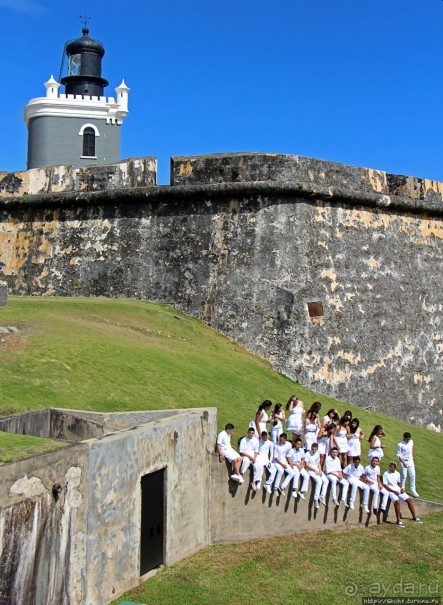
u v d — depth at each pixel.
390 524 9.09
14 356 9.86
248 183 14.29
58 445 5.90
